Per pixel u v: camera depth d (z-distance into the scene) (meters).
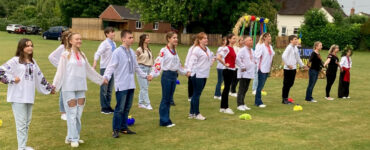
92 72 5.31
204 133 5.95
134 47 29.92
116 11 45.59
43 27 48.84
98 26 45.91
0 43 27.36
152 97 9.23
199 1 33.62
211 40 37.75
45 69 13.77
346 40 35.94
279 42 39.97
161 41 39.75
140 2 35.28
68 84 4.96
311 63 9.09
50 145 5.18
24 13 60.00
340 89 9.92
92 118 6.82
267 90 11.03
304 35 37.84
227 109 7.61
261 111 7.87
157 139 5.57
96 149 5.04
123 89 5.50
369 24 34.91
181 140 5.53
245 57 7.71
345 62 9.80
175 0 34.28
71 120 5.05
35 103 8.07
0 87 9.83
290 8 49.44
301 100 9.41
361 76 15.27
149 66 7.86
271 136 5.83
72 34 5.01
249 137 5.75
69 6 49.38
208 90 10.63
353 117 7.37
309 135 5.93
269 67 8.33
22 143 4.78
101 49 7.13
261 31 13.28
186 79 12.70
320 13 37.62
